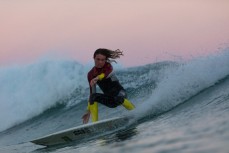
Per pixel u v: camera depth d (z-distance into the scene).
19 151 23.39
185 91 26.17
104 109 34.72
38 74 53.56
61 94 50.81
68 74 52.12
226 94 23.16
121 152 13.30
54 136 21.41
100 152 14.43
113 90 24.92
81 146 18.52
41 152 20.11
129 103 25.39
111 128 22.70
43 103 50.50
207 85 26.81
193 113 20.02
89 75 25.08
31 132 38.16
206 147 11.14
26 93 52.62
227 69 28.05
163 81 27.03
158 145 13.03
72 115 41.97
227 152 10.11
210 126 14.17
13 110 50.62
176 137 13.71
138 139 15.49
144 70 44.78
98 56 24.39
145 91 37.53
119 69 47.09
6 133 43.25
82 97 50.28
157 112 24.52
